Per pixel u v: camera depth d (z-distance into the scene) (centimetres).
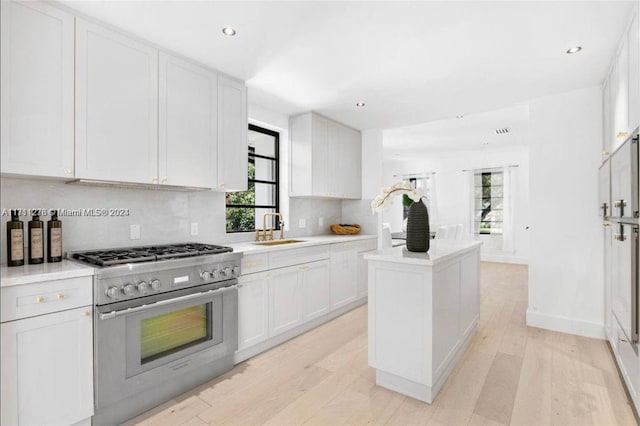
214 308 227
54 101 177
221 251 234
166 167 227
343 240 372
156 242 257
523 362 250
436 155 766
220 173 263
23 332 148
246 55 239
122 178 204
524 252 677
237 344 244
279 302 287
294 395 209
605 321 292
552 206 317
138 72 212
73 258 200
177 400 204
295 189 383
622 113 219
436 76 276
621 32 209
